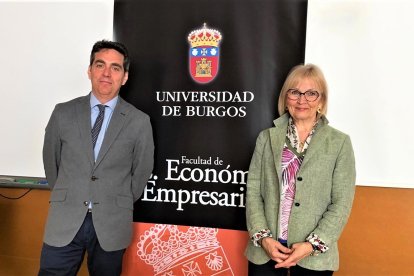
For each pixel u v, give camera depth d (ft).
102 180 6.03
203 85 7.11
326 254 5.01
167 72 7.23
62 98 7.67
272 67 6.85
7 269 8.68
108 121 6.31
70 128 6.12
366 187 7.17
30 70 7.75
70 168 6.06
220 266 7.23
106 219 6.01
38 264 8.55
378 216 7.16
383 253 7.17
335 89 6.68
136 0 7.29
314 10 6.70
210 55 7.06
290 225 5.08
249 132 6.97
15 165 7.90
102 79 6.12
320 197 5.09
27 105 7.80
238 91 6.98
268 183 5.37
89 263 6.27
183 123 7.22
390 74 6.53
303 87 5.27
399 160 6.56
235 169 7.06
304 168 5.10
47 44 7.66
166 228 7.38
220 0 7.00
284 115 5.61
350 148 5.18
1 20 7.77
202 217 7.23
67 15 7.55
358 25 6.59
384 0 6.49
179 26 7.16
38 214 8.51
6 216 8.63
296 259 4.77
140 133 6.30
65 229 5.91
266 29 6.84
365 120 6.63
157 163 7.33
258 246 5.35
